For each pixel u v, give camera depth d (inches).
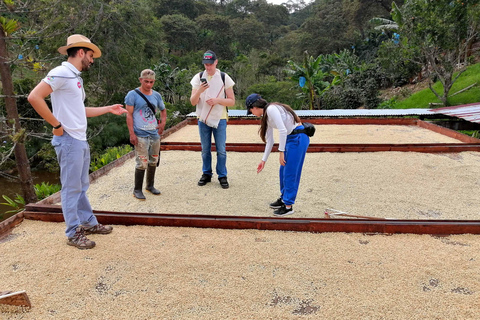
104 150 656.4
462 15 532.1
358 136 292.5
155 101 154.4
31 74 569.6
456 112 350.3
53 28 582.9
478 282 89.4
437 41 559.2
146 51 982.4
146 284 90.7
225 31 2123.5
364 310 79.8
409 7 569.9
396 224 115.6
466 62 614.5
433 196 159.0
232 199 160.2
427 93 730.2
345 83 879.1
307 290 87.5
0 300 80.4
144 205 152.8
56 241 113.0
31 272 95.8
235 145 243.3
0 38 301.4
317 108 795.4
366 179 182.5
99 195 164.4
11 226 122.6
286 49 2006.6
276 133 298.5
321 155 226.4
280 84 991.0
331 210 141.1
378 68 861.2
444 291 86.2
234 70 1396.4
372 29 1422.2
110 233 118.0
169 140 280.2
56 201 150.6
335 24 1652.3
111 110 114.3
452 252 103.8
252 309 81.0
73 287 89.6
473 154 221.1
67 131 100.2
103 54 721.0
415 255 102.5
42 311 80.9
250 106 136.8
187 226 122.7
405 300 83.0
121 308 81.7
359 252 104.7
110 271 96.5
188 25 1968.5
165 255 104.2
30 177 336.8
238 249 107.3
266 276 93.6
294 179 137.2
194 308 81.7
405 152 228.4
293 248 107.5
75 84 99.8
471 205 148.4
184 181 185.3
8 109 317.1
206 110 166.4
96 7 682.8
